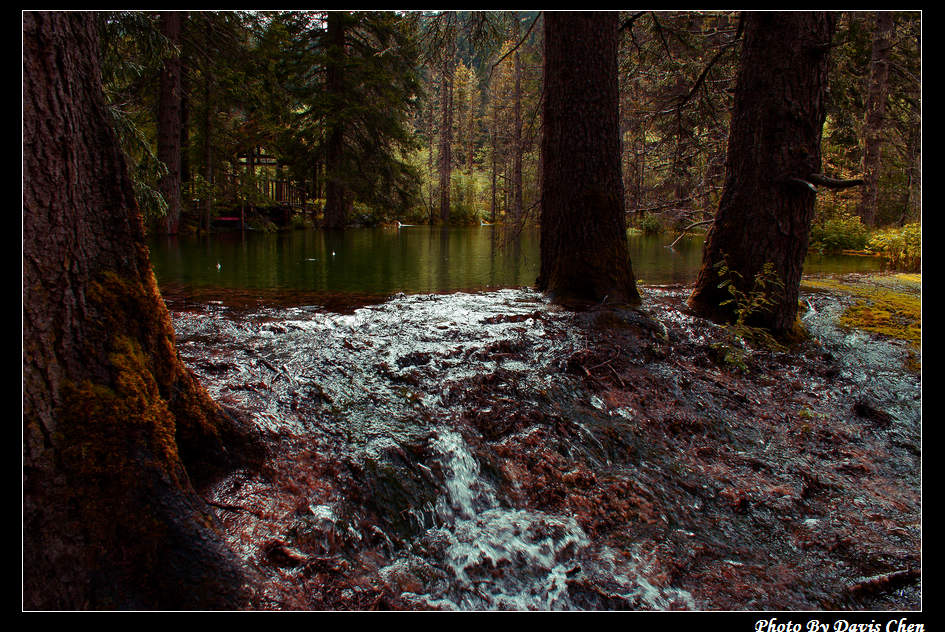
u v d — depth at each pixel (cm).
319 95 2059
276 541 195
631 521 260
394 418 296
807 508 291
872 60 1452
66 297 157
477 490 262
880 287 857
